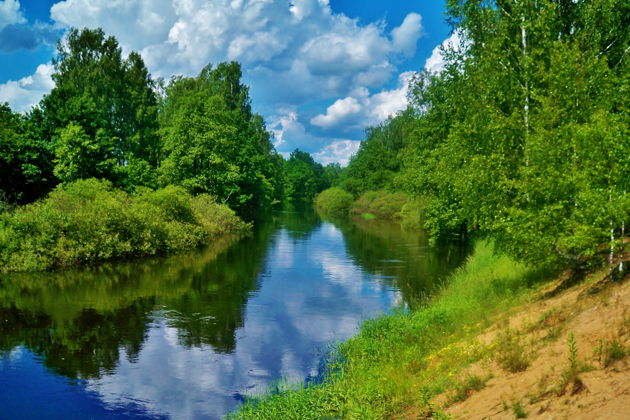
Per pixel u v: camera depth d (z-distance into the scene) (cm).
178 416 1022
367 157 9894
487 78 1675
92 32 5978
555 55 1246
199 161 5106
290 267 2830
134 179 4769
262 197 7612
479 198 1403
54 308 1862
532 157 1154
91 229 2927
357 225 6047
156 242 3291
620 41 1738
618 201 877
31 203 3534
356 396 935
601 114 972
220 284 2341
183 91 7019
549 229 1088
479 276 1853
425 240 4184
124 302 1972
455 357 957
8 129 3588
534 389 658
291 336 1555
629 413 491
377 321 1481
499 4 1808
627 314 711
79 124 4012
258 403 1048
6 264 2548
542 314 953
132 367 1294
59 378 1216
